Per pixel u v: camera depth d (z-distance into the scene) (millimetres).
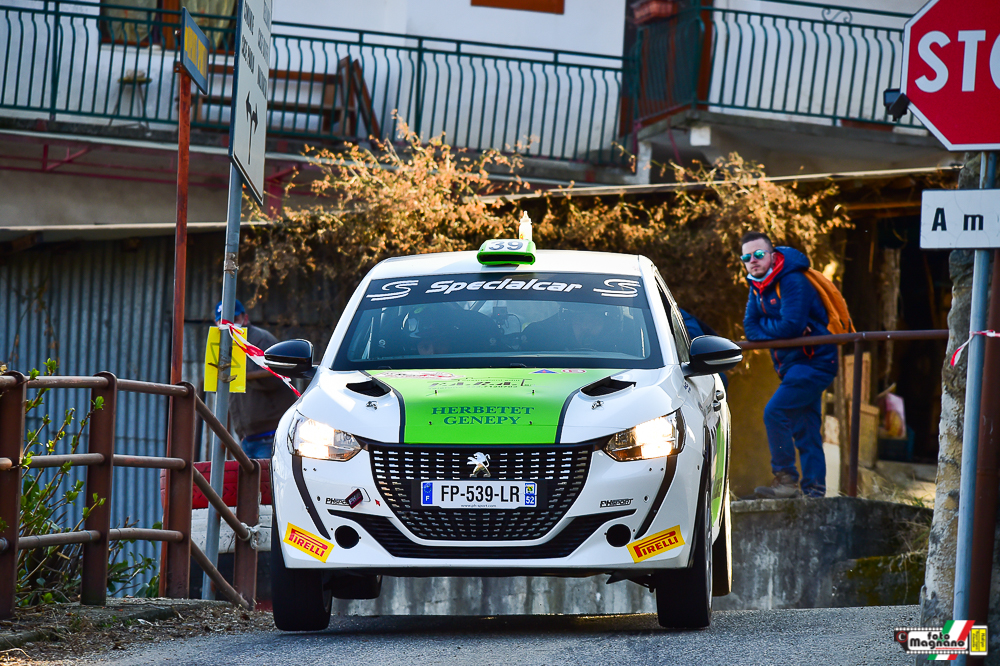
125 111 57062
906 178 44969
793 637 19516
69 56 56875
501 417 19438
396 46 57062
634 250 46062
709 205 45531
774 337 33969
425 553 19234
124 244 49688
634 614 29688
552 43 63250
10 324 50438
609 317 22969
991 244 15039
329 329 47625
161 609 23844
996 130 15172
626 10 67562
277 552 20781
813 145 59000
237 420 38938
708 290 45500
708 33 61531
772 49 62344
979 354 15094
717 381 25359
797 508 31484
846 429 47844
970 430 15016
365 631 22750
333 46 60844
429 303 23672
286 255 46094
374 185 46531
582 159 61781
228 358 27500
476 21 62281
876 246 51469
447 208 45656
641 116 61469
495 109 58094
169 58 57594
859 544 31594
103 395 23344
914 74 15508
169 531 25484
